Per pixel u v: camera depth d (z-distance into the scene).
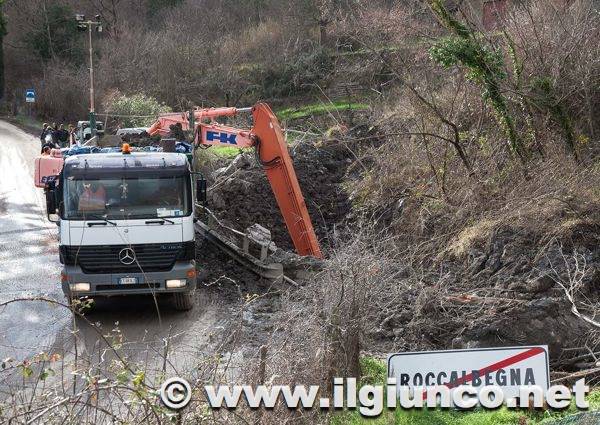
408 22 26.31
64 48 71.56
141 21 70.25
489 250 17.20
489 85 20.38
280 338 11.85
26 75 73.12
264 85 51.88
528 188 18.91
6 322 16.61
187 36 59.19
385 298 14.52
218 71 53.91
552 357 13.03
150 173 17.03
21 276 20.34
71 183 16.83
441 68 24.56
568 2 23.97
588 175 18.95
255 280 19.30
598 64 21.88
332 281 11.59
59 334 15.83
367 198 23.20
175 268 16.84
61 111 64.81
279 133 20.95
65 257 16.72
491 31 25.28
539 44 21.66
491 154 21.19
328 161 26.80
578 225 16.88
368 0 32.28
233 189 25.00
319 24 49.91
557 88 21.70
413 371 9.02
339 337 10.72
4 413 8.81
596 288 15.52
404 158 23.06
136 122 45.34
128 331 16.08
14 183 34.72
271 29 57.25
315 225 23.80
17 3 74.00
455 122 22.34
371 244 17.64
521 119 22.11
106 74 60.59
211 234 20.48
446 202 20.05
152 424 8.82
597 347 13.05
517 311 13.64
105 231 16.73
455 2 22.88
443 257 17.89
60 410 8.94
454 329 14.13
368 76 39.62
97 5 71.69
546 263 16.11
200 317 16.92
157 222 16.81
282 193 20.86
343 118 31.44
